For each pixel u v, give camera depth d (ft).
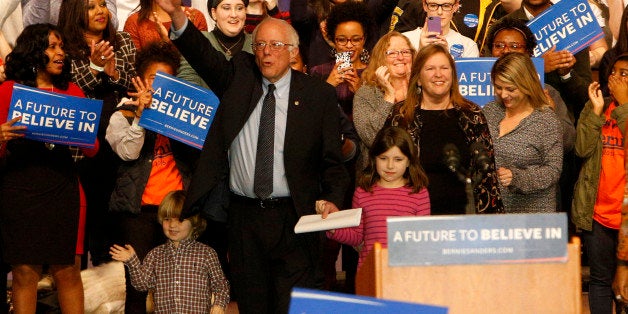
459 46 51.19
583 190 43.57
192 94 43.39
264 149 37.55
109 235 48.24
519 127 40.73
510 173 38.55
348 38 50.29
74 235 40.63
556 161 40.37
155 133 44.98
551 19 48.70
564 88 50.75
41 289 46.21
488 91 44.60
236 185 38.09
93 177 47.67
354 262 47.78
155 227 44.75
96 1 49.03
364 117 43.65
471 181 34.86
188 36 36.96
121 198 44.55
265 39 37.40
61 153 40.68
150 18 52.54
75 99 39.70
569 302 20.89
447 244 20.76
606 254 43.27
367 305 18.26
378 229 37.32
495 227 20.88
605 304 43.34
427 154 38.19
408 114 39.06
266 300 38.37
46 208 39.99
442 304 20.77
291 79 38.24
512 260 20.86
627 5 52.80
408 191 37.47
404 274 20.77
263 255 38.11
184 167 45.01
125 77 48.29
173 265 42.11
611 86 43.88
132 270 41.93
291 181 37.29
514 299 20.84
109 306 44.96
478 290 20.84
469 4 55.16
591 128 43.24
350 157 41.42
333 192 37.22
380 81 44.39
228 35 49.90
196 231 42.57
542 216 20.90
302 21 54.75
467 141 38.19
